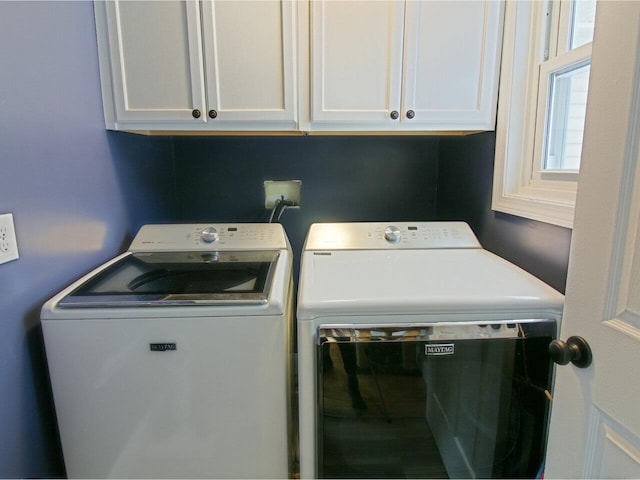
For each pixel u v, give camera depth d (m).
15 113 0.91
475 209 1.62
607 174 0.61
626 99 0.57
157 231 1.49
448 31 1.35
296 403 1.48
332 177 1.89
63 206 1.10
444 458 1.06
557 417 0.77
